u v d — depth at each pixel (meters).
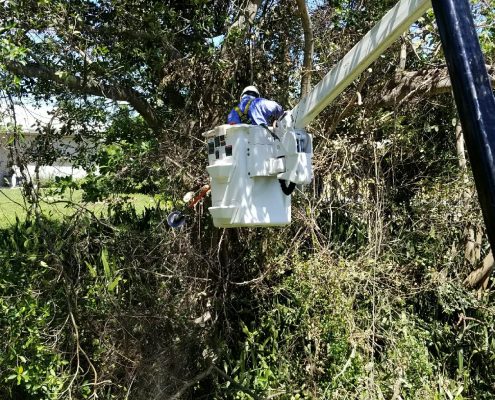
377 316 5.82
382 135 7.07
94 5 6.11
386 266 6.04
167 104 6.57
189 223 6.05
